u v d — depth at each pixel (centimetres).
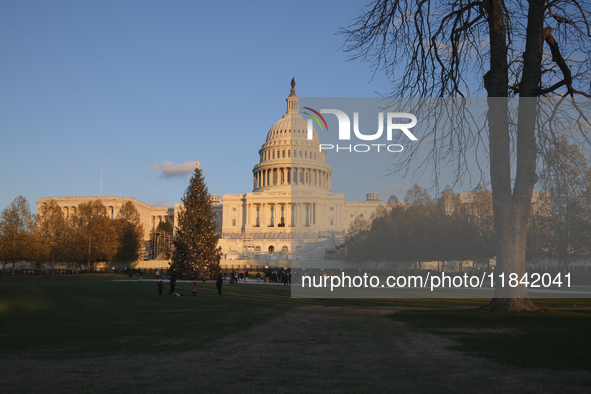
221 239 14238
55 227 10631
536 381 1007
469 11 2206
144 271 11462
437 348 1368
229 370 1162
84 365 1224
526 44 2139
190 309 2723
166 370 1166
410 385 1001
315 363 1233
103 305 2991
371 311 2402
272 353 1372
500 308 2056
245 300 3375
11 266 11075
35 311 2589
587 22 2205
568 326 1647
